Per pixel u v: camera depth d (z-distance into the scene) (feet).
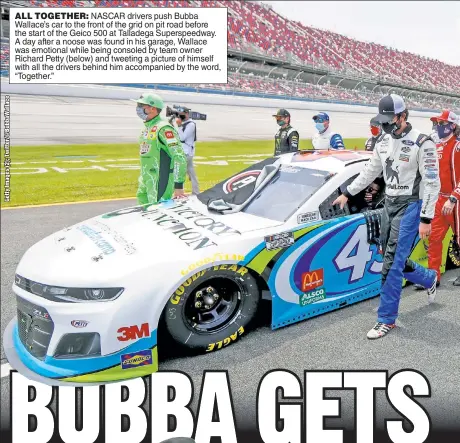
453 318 9.66
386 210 8.96
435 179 8.26
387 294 8.86
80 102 75.46
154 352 7.71
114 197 23.20
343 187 9.96
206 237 8.53
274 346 8.64
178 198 11.57
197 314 8.39
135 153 41.39
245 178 11.53
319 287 9.43
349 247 9.73
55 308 7.36
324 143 17.90
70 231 9.59
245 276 8.50
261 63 108.99
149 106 13.12
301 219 9.20
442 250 11.32
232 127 68.33
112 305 7.33
